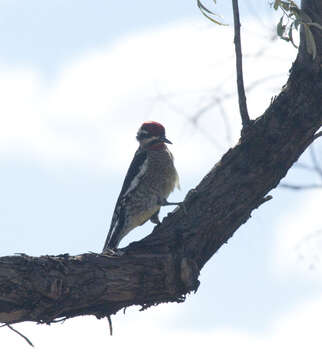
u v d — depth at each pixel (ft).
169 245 29.73
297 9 29.94
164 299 29.22
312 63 30.22
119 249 29.40
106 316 28.37
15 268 25.58
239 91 30.63
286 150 30.50
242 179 30.55
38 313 25.79
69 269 26.63
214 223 30.32
